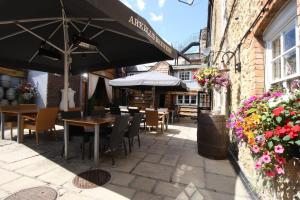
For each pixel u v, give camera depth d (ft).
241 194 8.65
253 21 9.09
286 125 4.85
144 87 30.45
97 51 14.75
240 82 11.80
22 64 16.47
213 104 33.50
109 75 41.34
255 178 8.05
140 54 15.39
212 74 13.91
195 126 29.55
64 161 11.68
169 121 34.12
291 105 5.23
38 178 9.33
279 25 7.43
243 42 11.04
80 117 13.89
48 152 13.23
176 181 9.77
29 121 16.22
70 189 8.42
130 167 11.31
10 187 8.38
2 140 15.76
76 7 9.40
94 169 10.73
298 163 4.78
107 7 6.80
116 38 13.56
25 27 11.50
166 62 47.24
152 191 8.64
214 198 8.27
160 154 14.17
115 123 11.56
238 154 11.52
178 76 50.06
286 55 7.17
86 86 34.63
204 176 10.50
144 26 9.00
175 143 17.79
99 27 12.00
